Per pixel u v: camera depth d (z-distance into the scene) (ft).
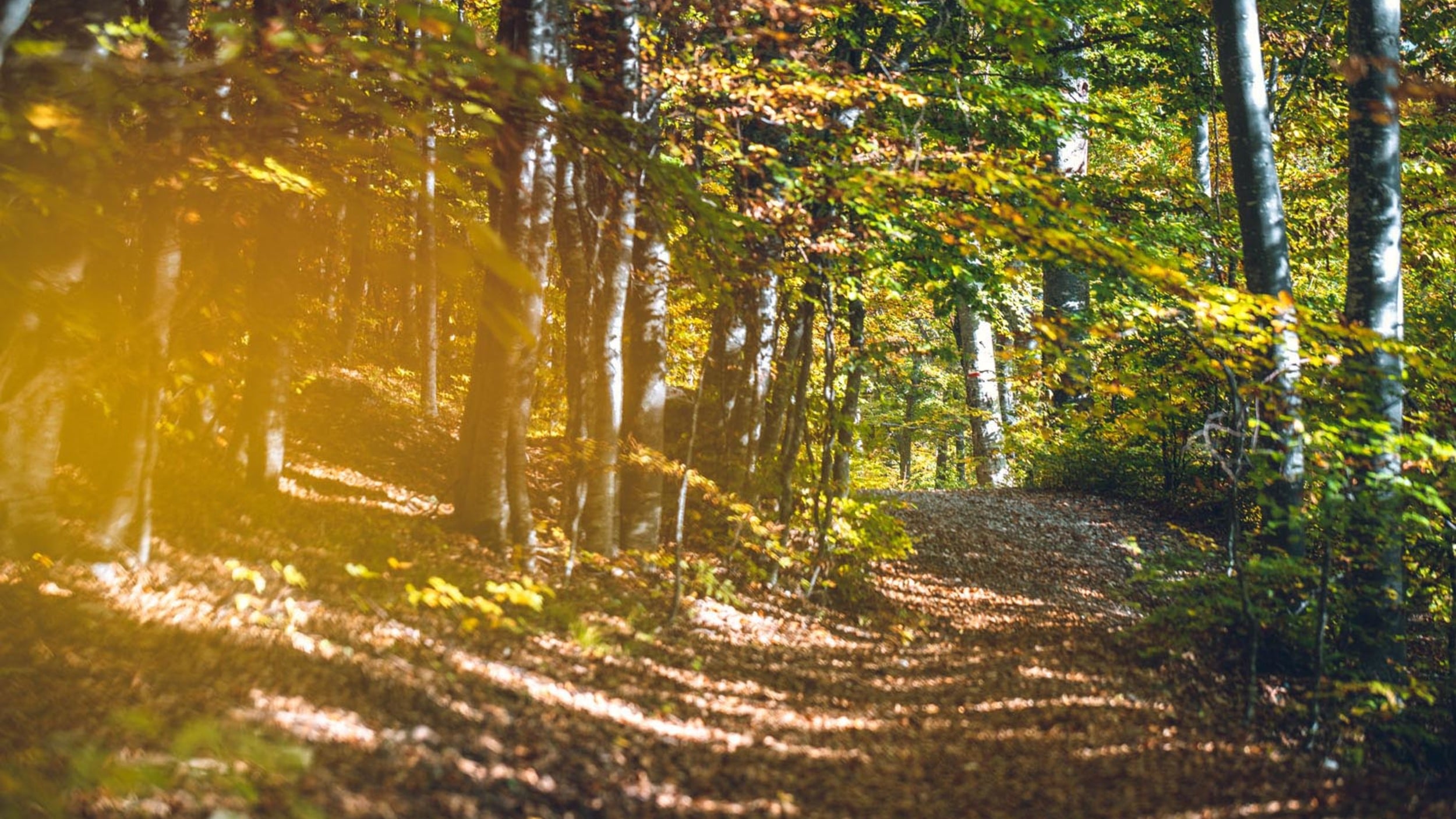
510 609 28.71
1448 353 37.01
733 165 34.58
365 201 7.69
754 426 43.88
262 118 15.58
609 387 35.68
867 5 43.16
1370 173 36.63
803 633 36.78
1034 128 49.49
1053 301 71.56
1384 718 31.86
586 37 31.50
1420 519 30.30
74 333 12.66
